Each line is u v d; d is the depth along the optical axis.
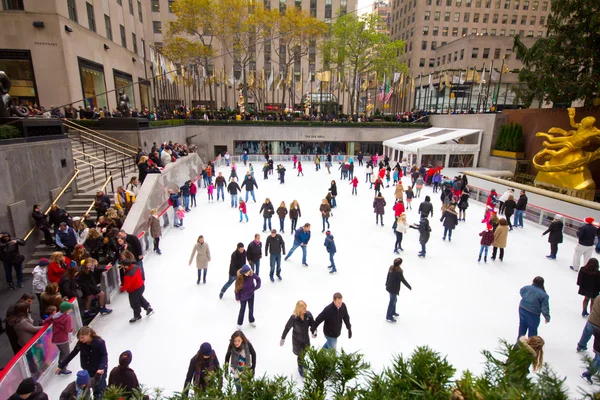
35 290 7.86
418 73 67.19
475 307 8.33
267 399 2.74
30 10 21.89
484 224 14.91
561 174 19.84
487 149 28.19
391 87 36.47
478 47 55.84
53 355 6.13
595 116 20.03
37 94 22.86
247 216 15.06
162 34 50.69
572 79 20.20
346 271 10.19
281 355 6.59
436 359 2.85
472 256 11.36
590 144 19.19
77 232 10.28
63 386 5.84
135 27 36.81
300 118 37.72
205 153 34.31
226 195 19.92
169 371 6.16
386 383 2.71
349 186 22.75
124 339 7.03
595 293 7.52
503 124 27.28
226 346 6.84
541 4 65.69
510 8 65.56
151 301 8.48
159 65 28.62
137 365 6.30
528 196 17.66
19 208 10.55
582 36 18.95
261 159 33.53
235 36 41.84
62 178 13.02
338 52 42.28
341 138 35.88
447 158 28.30
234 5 37.81
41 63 22.59
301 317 5.66
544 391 2.26
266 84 37.84
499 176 24.67
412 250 11.84
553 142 20.08
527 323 6.42
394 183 22.53
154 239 11.29
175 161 18.95
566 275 10.04
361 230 13.90
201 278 9.69
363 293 8.93
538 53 21.00
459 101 49.53
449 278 9.79
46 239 10.98
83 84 25.11
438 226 14.47
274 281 9.52
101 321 7.64
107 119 20.83
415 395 2.53
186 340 7.02
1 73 11.19
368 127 35.91
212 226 14.24
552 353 6.70
